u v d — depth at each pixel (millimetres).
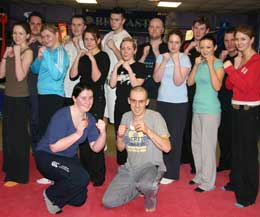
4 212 2895
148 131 2840
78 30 3984
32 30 4055
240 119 3062
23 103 3375
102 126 2883
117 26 4105
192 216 2941
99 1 10078
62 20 11547
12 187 3430
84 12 11359
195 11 11211
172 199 3279
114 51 3924
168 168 3730
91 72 3469
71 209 3012
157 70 3590
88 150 3477
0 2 10688
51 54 3443
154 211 3012
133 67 3576
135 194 3096
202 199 3297
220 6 10094
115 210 3018
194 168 3994
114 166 4258
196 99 3482
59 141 2736
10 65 3326
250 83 2934
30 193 3305
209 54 3303
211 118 3387
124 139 3090
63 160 2838
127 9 11234
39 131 3570
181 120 3629
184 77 3555
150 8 10930
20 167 3475
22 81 3354
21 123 3393
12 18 11266
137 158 3066
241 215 2979
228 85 3410
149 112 3086
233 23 11602
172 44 3439
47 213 2912
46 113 3471
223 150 4105
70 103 3904
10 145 3430
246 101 3012
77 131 2727
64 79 3785
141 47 4129
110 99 4090
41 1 10625
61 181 2820
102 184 3600
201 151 3477
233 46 3859
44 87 3459
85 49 3553
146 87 3943
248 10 10625
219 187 3617
